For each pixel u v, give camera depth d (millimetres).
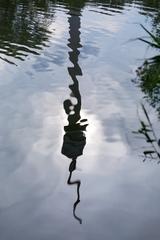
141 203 3727
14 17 10656
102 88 6465
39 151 4430
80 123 5191
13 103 5492
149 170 4324
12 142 4539
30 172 4035
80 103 5777
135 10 13570
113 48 8820
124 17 12133
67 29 9930
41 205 3553
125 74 7262
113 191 3871
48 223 3326
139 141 4934
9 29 9344
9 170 4031
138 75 7285
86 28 10281
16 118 5090
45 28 9797
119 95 6262
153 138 5035
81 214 3479
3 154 4297
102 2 14766
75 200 3670
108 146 4738
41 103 5609
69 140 4734
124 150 4699
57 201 3629
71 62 7512
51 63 7312
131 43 9359
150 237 3250
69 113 5418
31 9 11961
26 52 7766
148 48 9109
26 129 4855
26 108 5398
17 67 6891
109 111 5656
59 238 3154
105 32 10070
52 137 4754
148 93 6469
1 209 3461
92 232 3258
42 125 5004
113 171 4234
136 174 4227
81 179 4012
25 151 4395
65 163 4258
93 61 7750
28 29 9531
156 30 10648
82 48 8516
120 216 3496
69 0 14336
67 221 3371
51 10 12141
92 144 4738
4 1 12688
